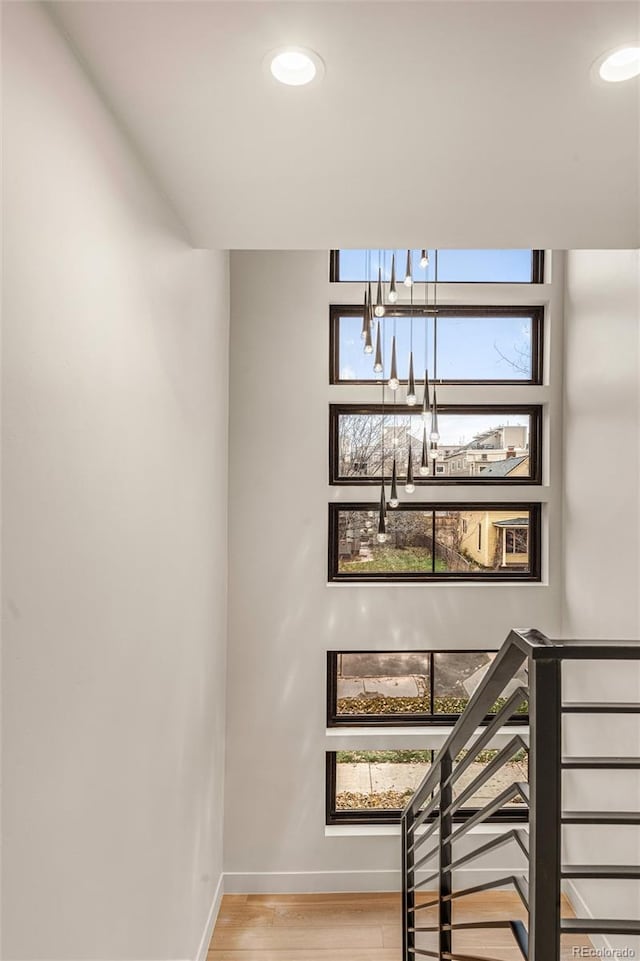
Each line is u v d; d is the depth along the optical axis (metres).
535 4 1.18
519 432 3.98
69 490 1.30
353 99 1.48
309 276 3.83
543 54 1.32
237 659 3.80
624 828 2.91
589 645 0.93
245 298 3.82
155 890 2.06
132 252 1.71
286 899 3.70
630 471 2.94
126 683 1.71
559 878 0.95
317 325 3.84
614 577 3.11
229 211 2.12
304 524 3.82
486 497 3.86
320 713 3.81
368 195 1.99
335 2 1.18
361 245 2.39
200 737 2.88
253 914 3.55
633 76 1.40
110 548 1.56
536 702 0.93
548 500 3.84
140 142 1.68
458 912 3.58
